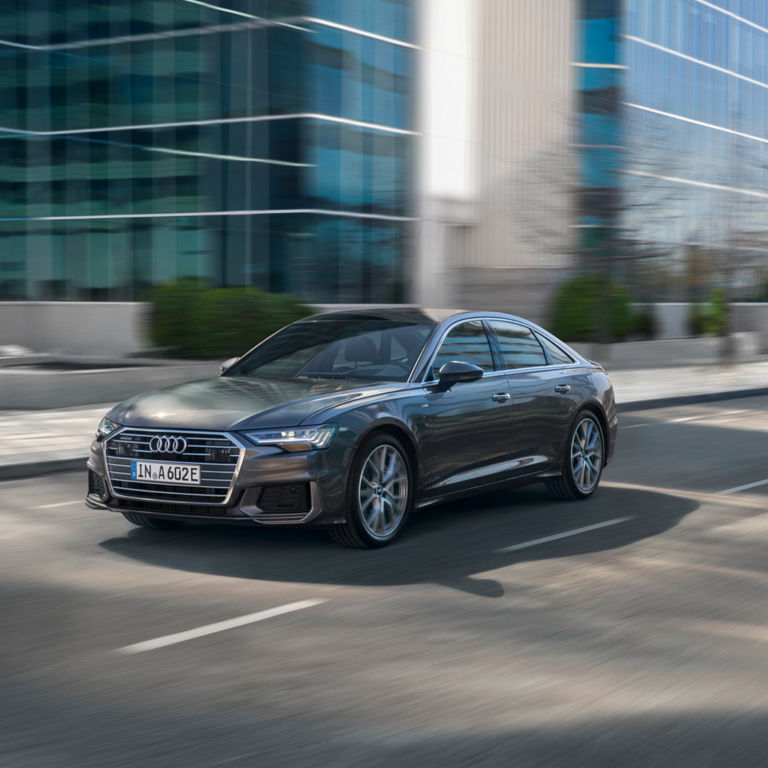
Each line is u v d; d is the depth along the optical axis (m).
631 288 30.03
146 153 29.48
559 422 9.01
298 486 6.93
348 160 29.52
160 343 20.30
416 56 31.30
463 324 8.47
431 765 3.83
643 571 6.84
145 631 5.43
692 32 42.25
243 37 28.72
